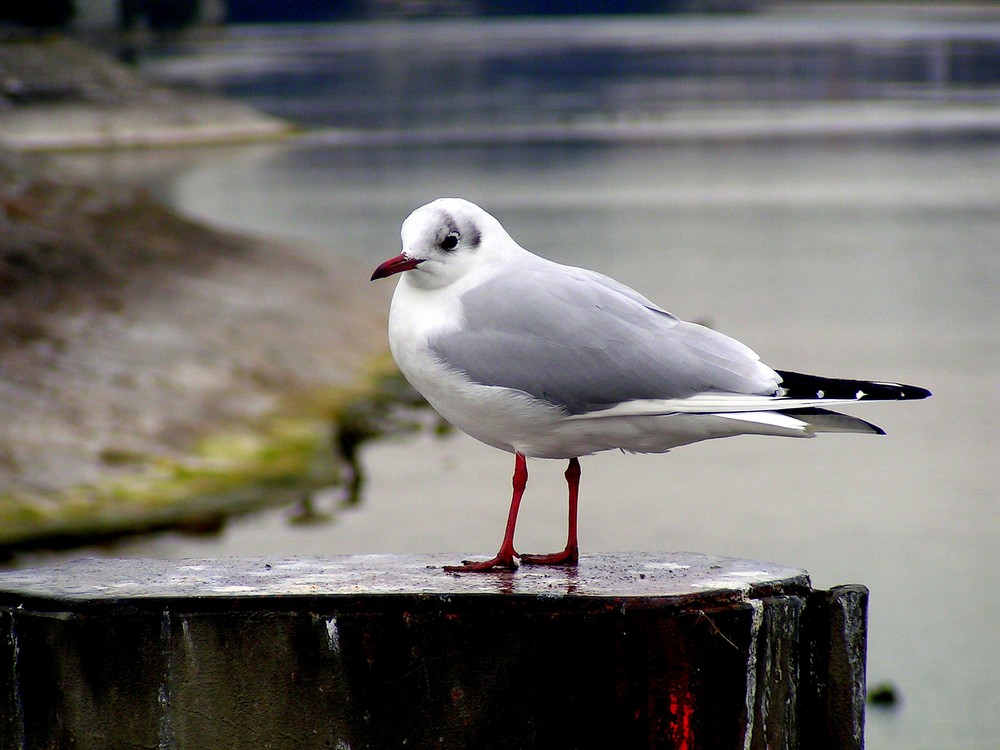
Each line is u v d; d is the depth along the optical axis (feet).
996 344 67.87
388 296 79.30
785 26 483.51
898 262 93.56
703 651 18.57
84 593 19.10
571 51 363.15
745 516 44.52
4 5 267.18
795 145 179.11
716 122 208.13
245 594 18.72
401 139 189.57
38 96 180.96
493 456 51.93
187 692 18.66
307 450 51.67
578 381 20.75
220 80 267.18
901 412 56.75
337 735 18.70
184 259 74.54
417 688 18.62
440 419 57.11
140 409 52.31
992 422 55.11
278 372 60.18
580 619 18.45
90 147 171.42
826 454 51.72
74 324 59.88
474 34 456.86
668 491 47.42
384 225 110.32
